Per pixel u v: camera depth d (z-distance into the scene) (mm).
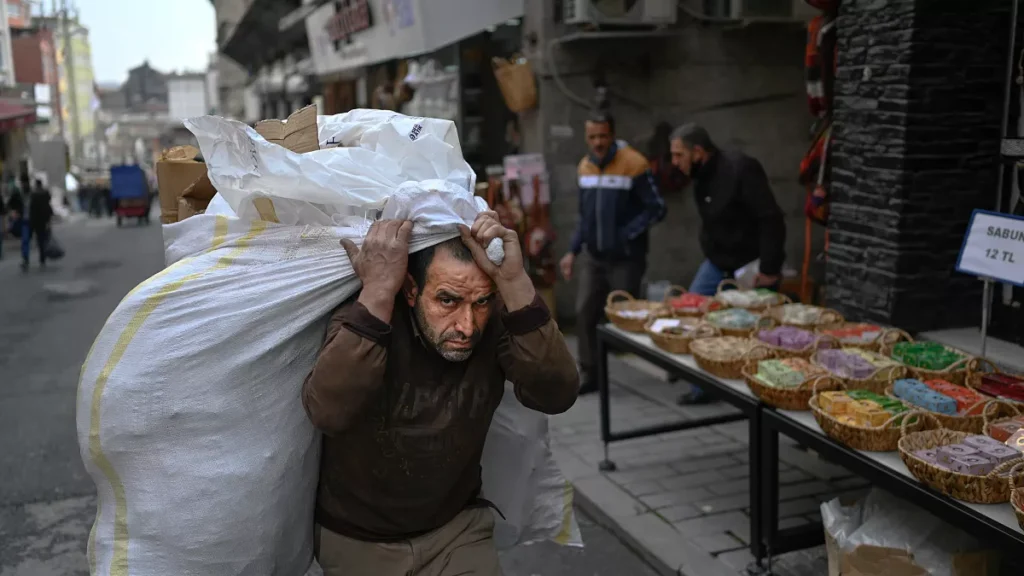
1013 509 2275
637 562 3799
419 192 1891
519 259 1911
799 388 3139
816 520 3871
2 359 8281
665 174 7473
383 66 11680
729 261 5508
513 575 3746
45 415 6406
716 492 4293
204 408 1916
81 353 8484
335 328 1917
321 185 1985
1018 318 3980
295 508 2092
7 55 35844
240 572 2002
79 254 18297
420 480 2029
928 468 2455
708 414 5512
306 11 13719
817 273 7336
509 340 2006
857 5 4281
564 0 7191
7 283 13820
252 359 1946
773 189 7391
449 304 1893
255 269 1983
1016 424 2715
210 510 1937
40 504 4766
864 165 4309
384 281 1854
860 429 2752
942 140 4059
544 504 2605
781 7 6684
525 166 7219
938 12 3936
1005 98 4078
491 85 9070
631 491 4340
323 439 2146
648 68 7707
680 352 4008
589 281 5977
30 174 31641
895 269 4129
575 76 7562
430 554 2135
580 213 6031
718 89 7199
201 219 2066
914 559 2756
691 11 7043
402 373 1966
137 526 1928
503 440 2488
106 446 1900
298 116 2141
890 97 4098
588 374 6055
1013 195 4070
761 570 3369
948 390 3043
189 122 1957
